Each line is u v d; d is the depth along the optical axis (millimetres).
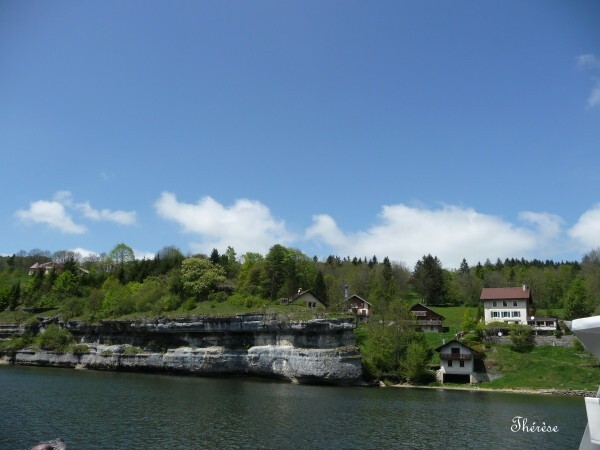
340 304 121625
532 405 61469
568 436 43156
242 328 89250
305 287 130375
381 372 86750
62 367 100000
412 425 46625
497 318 114125
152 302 110312
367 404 59281
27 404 51875
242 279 124875
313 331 84375
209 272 117812
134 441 37469
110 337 101750
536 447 39125
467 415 52625
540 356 90375
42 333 107625
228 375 90625
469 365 85625
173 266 144125
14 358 104312
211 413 49531
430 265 154375
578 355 88812
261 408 53688
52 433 39312
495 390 78625
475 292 150625
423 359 85750
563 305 122500
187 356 91188
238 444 37438
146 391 64500
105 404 53188
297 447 37188
